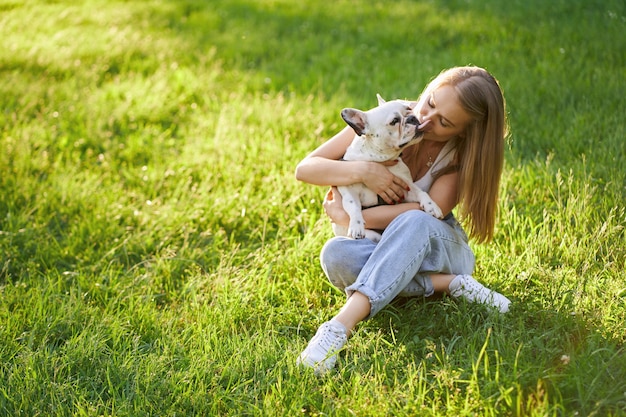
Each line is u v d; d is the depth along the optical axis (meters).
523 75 6.16
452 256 3.22
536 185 4.43
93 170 5.31
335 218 3.34
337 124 5.64
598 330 2.96
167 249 4.07
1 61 7.53
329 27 8.67
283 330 3.34
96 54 7.75
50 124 6.04
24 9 9.86
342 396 2.73
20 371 2.98
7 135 5.72
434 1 9.44
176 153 5.50
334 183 3.25
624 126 5.00
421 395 2.66
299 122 5.72
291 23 8.93
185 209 4.53
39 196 4.75
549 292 3.28
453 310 3.23
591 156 4.64
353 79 6.84
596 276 3.46
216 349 3.09
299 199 4.54
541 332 3.05
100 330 3.28
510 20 8.10
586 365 2.73
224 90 6.75
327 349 2.93
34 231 4.39
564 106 5.57
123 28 8.84
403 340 3.10
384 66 7.05
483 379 2.73
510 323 3.10
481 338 3.00
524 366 2.78
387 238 3.04
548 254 3.71
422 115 3.20
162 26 8.89
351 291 3.04
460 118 3.11
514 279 3.47
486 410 2.54
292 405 2.69
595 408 2.53
